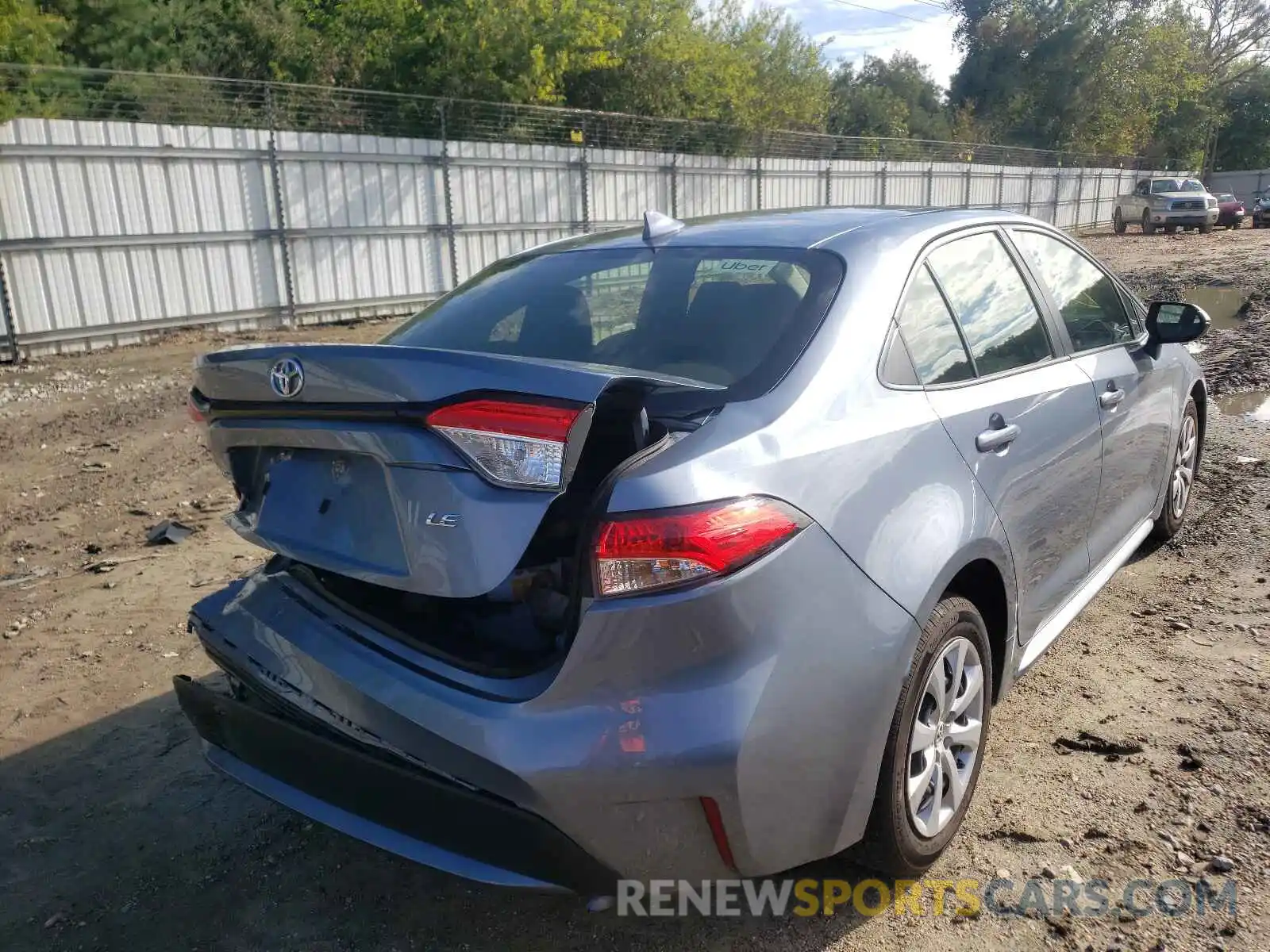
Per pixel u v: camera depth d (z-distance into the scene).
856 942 2.43
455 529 2.07
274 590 2.63
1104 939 2.40
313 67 23.53
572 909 2.59
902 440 2.52
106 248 13.72
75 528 6.08
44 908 2.64
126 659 4.09
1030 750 3.20
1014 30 50.66
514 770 2.02
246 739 2.52
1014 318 3.32
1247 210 50.66
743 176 23.62
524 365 2.07
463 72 23.19
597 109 26.95
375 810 2.27
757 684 2.07
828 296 2.67
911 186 30.03
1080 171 39.56
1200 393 4.92
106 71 15.34
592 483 2.52
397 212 16.97
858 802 2.31
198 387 2.60
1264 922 2.42
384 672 2.25
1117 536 3.94
